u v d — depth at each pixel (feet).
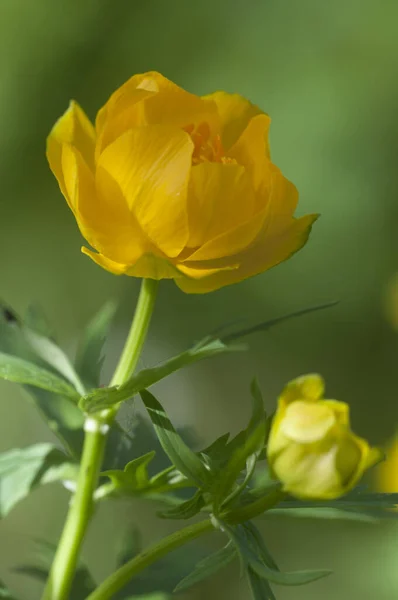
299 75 7.12
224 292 7.53
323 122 6.94
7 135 7.29
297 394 2.68
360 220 7.00
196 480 2.70
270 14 7.30
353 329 7.55
